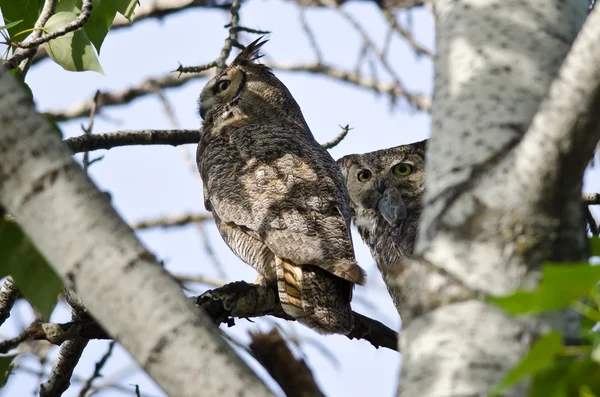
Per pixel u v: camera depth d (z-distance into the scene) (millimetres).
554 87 4586
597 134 4539
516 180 4906
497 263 4898
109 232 4320
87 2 9273
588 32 4441
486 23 5977
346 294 10859
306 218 11453
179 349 4203
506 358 4723
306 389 4641
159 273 4316
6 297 8789
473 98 5578
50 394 9125
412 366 4832
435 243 5055
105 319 4297
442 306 4895
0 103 4316
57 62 9398
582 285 3732
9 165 4320
